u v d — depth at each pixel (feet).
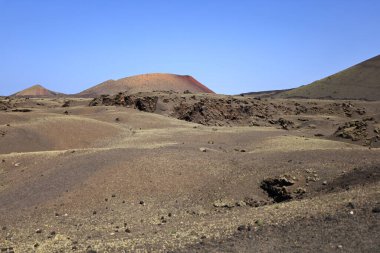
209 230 57.77
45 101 329.11
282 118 283.79
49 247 57.06
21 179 96.89
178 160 102.12
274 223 56.34
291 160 96.94
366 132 164.35
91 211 78.33
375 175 74.43
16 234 66.59
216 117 268.62
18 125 163.43
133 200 83.56
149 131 183.21
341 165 87.86
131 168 95.71
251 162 100.22
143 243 54.13
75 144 156.35
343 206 57.72
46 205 79.97
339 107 342.85
